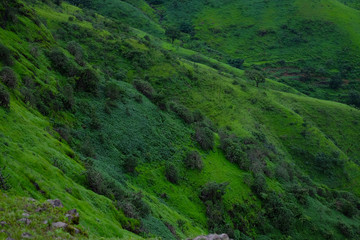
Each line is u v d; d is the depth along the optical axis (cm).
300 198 5922
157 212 3139
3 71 2806
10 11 4212
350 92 14525
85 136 3606
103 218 1917
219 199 4569
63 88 4019
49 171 1906
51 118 3241
